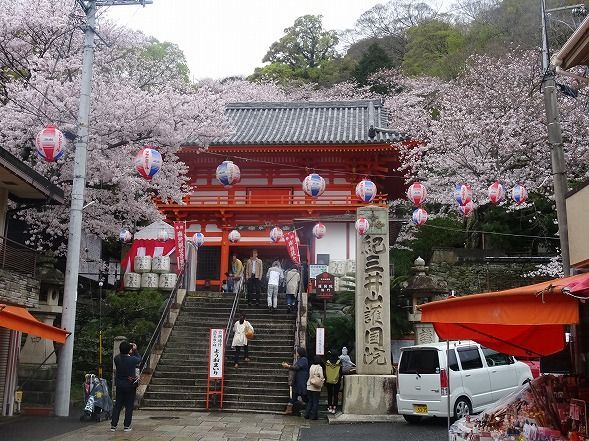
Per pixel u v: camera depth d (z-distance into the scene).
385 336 15.69
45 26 18.95
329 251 28.56
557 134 10.88
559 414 6.73
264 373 16.92
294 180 30.14
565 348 9.01
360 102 35.72
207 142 23.56
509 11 49.34
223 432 12.16
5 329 14.14
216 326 19.56
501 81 31.05
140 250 27.23
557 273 23.42
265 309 20.69
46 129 11.42
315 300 24.17
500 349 9.05
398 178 31.31
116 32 21.64
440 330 9.02
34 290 14.90
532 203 26.72
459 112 29.02
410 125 35.53
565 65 10.68
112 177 19.23
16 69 19.58
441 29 58.31
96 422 13.15
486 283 26.14
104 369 19.66
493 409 7.57
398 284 19.33
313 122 33.06
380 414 14.74
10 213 17.38
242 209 29.12
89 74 14.91
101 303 22.72
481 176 26.39
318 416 15.14
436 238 31.09
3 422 12.89
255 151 28.53
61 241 21.92
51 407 14.37
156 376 16.80
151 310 22.36
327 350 19.95
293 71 64.69
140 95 19.17
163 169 21.56
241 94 50.56
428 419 14.87
